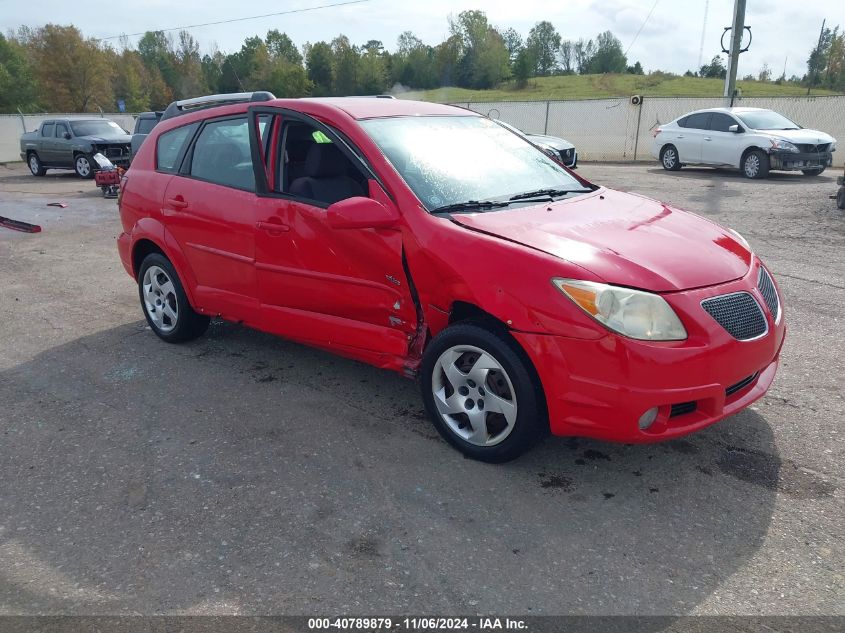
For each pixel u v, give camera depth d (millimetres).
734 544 2834
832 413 3928
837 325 5375
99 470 3561
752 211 10562
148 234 5133
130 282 7492
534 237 3314
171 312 5293
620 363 2951
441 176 3875
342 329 4020
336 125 3998
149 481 3438
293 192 4129
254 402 4301
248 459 3611
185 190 4816
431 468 3461
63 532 3047
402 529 2979
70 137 20469
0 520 3150
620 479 3326
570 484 3295
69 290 7191
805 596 2531
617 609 2490
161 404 4320
